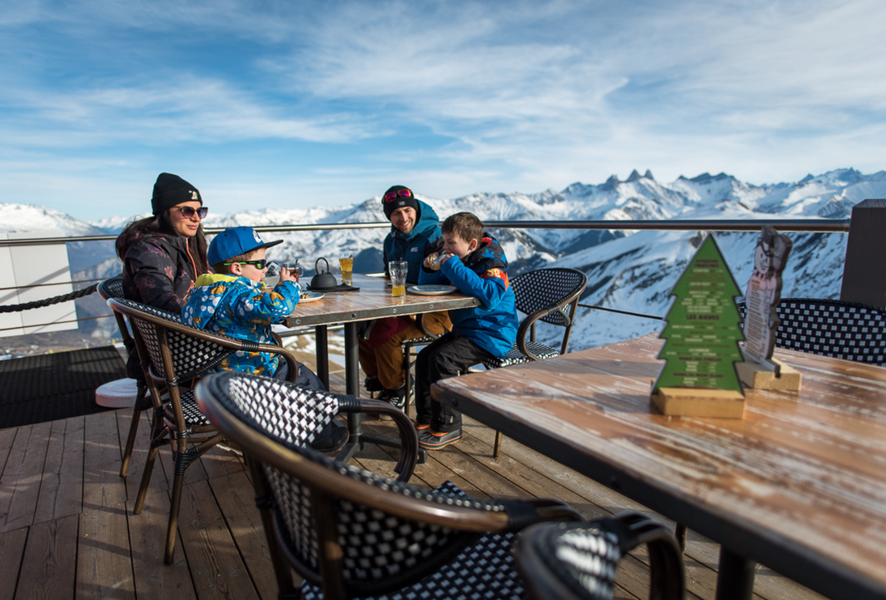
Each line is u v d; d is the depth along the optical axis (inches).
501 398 33.1
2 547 60.4
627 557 57.2
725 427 28.3
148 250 70.7
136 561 57.6
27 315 173.9
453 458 81.7
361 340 103.5
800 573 17.9
